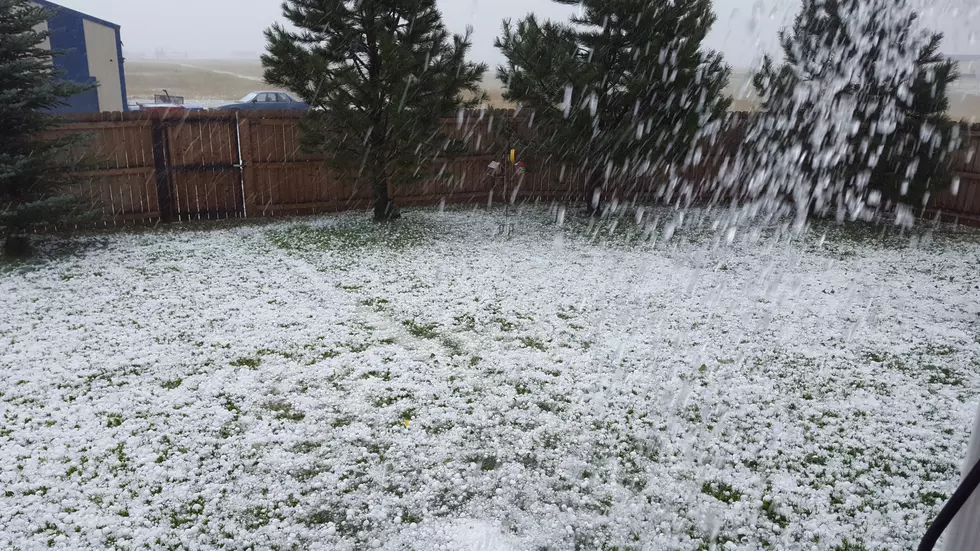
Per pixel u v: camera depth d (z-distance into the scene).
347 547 2.35
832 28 8.68
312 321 4.64
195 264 6.14
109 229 7.89
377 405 3.41
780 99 9.50
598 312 4.95
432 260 6.45
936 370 3.99
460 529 2.45
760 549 2.38
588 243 7.40
